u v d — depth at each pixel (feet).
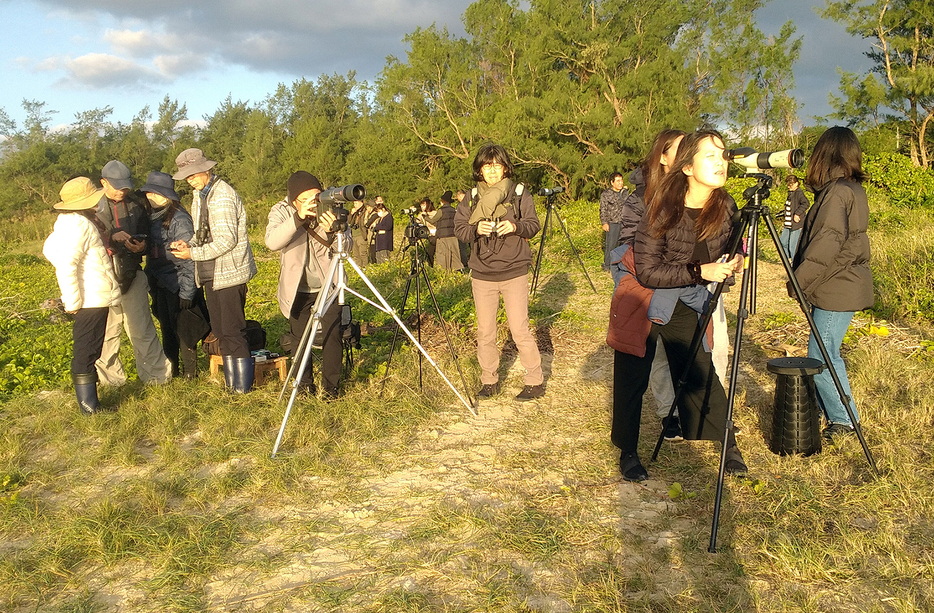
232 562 10.30
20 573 9.95
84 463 14.05
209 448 14.55
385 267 47.88
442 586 9.55
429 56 107.55
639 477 12.68
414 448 14.85
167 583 9.74
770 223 11.56
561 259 43.62
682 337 12.64
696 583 9.35
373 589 9.52
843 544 9.87
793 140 88.17
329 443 14.87
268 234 16.33
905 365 17.47
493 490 12.62
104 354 18.07
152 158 229.66
